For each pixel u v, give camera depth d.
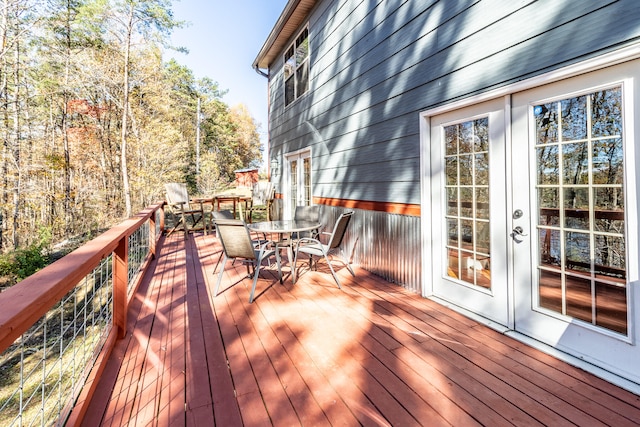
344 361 2.09
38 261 7.75
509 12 2.32
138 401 1.71
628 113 1.77
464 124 2.82
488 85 2.48
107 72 11.93
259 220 10.52
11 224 10.70
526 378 1.88
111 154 13.81
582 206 2.02
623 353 1.84
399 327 2.58
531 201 2.27
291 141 7.16
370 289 3.51
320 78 5.55
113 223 12.57
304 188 6.66
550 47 2.07
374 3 3.92
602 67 1.85
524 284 2.35
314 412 1.62
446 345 2.28
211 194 16.98
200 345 2.31
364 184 4.25
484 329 2.52
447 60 2.86
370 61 4.03
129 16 11.55
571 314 2.09
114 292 2.42
